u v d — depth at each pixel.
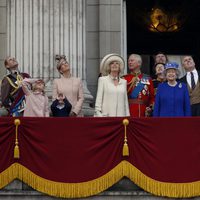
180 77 68.50
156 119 57.75
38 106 59.88
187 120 57.78
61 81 61.91
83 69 68.81
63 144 57.62
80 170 57.53
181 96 59.31
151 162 57.56
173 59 81.62
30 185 57.44
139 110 61.25
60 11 68.12
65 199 57.50
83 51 68.81
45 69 67.69
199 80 61.94
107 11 75.25
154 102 60.47
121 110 59.66
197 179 57.56
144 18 82.06
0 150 57.50
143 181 57.44
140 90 61.38
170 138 57.72
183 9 82.81
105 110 59.62
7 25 68.81
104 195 57.41
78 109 61.12
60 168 57.50
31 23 67.94
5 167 57.50
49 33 67.88
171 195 57.44
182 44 83.12
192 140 57.75
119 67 59.91
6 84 62.94
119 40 75.25
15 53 68.06
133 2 81.88
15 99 61.91
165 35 82.62
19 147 57.53
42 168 57.50
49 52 67.81
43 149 57.56
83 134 57.66
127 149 57.28
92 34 75.12
